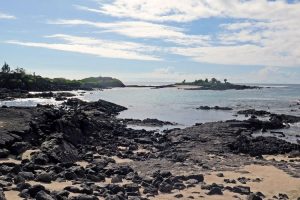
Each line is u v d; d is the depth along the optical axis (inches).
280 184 1137.4
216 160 1501.0
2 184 901.8
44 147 1405.0
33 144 1569.9
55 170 1138.7
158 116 3614.7
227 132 2194.9
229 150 1784.0
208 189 1030.4
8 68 7263.8
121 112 3964.1
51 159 1305.4
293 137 2354.8
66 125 1833.2
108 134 2130.9
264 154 1747.0
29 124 1713.8
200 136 2080.5
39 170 1140.5
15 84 6904.5
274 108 4414.4
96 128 2180.1
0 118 1795.0
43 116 1907.0
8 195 823.7
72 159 1398.9
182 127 2792.8
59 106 3821.4
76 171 1103.6
